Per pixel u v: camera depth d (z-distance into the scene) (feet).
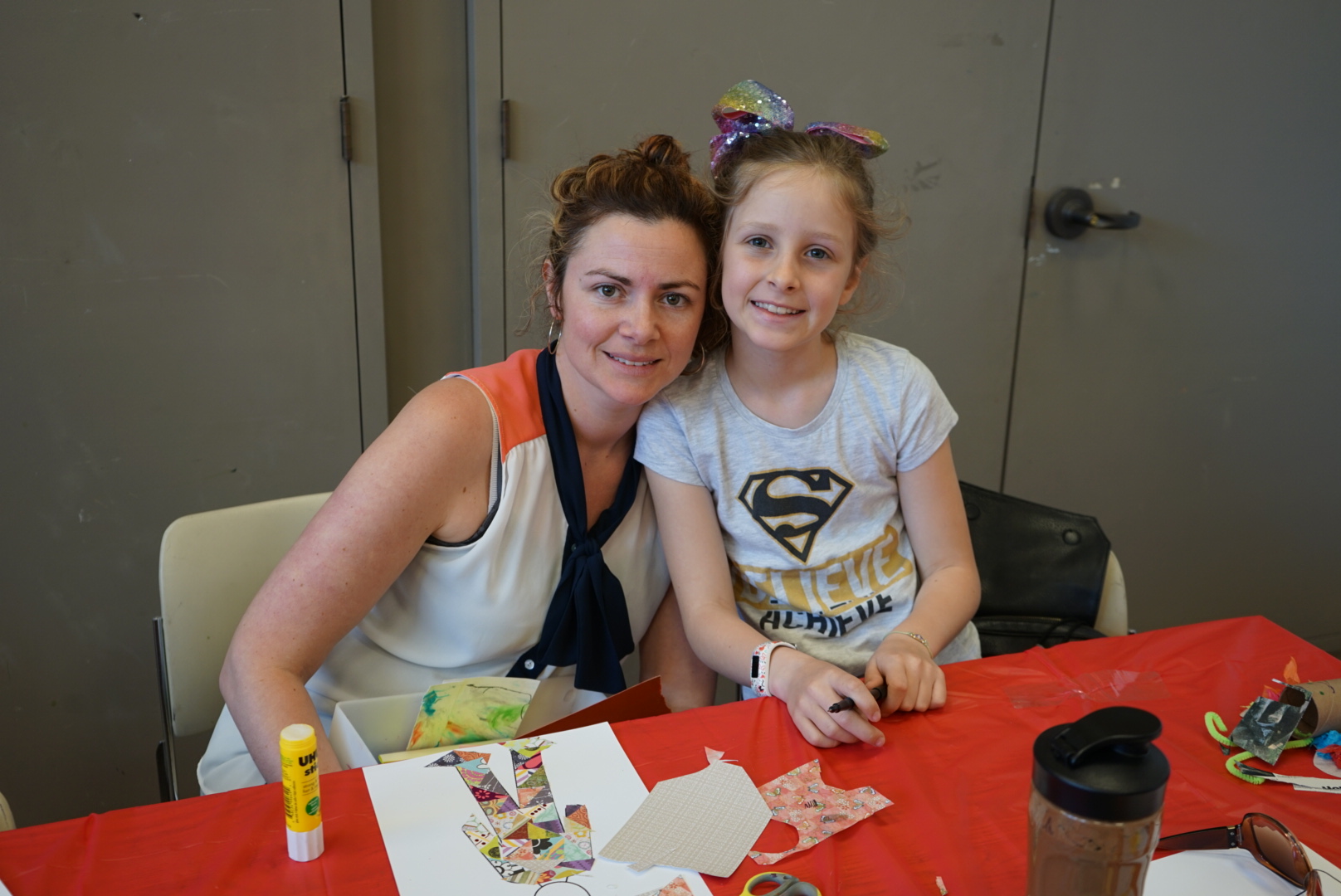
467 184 6.30
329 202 5.81
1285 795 2.86
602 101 6.16
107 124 5.31
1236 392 8.11
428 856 2.52
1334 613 8.93
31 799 6.06
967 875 2.52
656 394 4.14
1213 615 8.63
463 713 3.42
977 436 7.58
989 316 7.33
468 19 5.95
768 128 3.90
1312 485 8.54
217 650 4.27
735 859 2.55
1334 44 7.48
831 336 4.27
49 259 5.38
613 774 2.88
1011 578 5.00
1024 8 6.79
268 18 5.45
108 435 5.71
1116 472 8.01
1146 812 1.91
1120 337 7.70
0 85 5.09
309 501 4.47
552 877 2.47
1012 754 3.05
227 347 5.82
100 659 6.03
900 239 6.93
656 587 4.39
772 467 4.13
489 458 3.76
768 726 3.18
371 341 6.12
